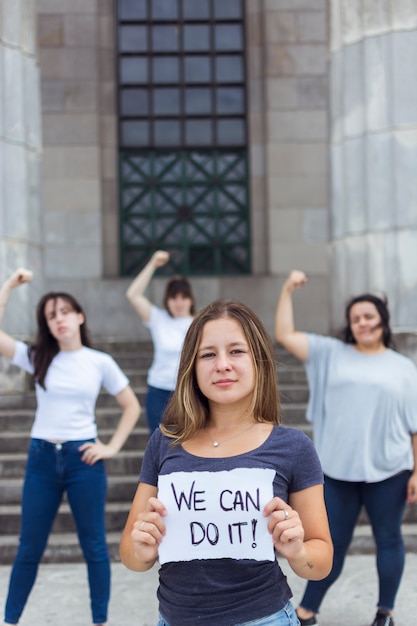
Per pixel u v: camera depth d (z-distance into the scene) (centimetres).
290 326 403
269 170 1209
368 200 718
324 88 1210
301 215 1209
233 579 188
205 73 1230
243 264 1230
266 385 210
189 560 189
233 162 1234
